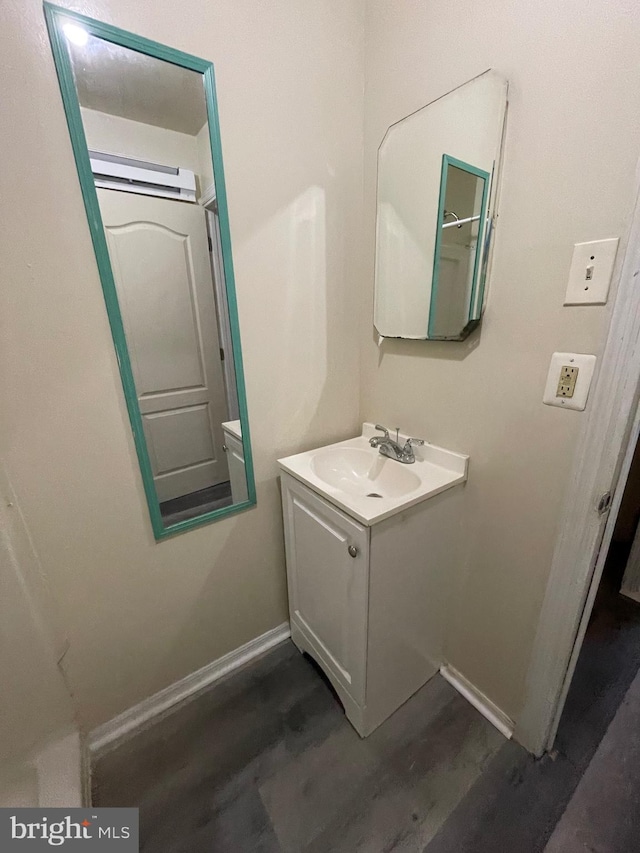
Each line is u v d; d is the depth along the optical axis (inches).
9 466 34.2
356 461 53.3
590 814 37.8
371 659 41.9
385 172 45.9
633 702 47.9
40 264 31.9
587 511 33.5
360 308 54.0
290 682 53.0
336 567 42.2
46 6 28.1
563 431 34.1
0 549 34.3
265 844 36.8
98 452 38.3
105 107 32.3
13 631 36.4
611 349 29.5
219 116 37.1
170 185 36.7
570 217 30.5
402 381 50.1
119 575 42.7
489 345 38.6
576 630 37.4
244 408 47.0
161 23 32.7
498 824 37.5
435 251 41.9
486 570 44.3
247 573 53.3
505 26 31.6
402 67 41.0
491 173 34.6
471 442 42.6
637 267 27.2
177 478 44.1
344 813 38.9
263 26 37.4
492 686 46.9
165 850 36.6
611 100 26.7
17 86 28.5
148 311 38.3
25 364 33.0
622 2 25.0
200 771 42.8
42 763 39.1
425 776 41.6
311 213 45.9
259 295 44.6
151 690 48.7
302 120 42.3
